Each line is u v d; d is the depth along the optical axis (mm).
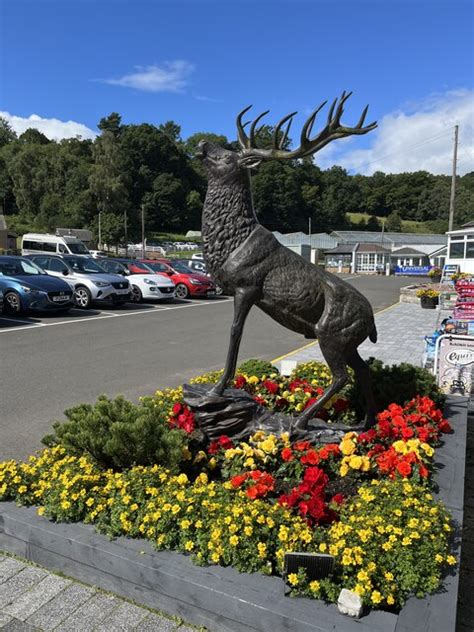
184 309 16734
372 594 2281
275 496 3355
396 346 10703
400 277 42250
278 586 2434
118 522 2900
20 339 10672
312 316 3992
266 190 76750
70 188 71688
